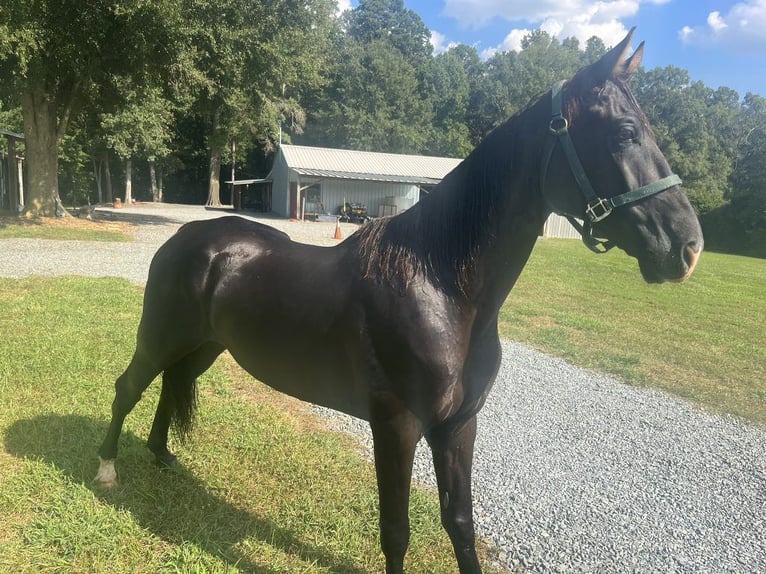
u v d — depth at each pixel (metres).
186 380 2.93
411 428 1.90
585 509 3.22
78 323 5.86
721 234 38.25
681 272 1.62
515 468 3.69
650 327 8.66
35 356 4.66
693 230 1.62
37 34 12.12
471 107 57.22
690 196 39.25
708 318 9.89
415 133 46.81
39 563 2.35
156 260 2.69
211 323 2.50
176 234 2.76
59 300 6.80
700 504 3.37
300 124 43.09
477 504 3.20
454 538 2.13
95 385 4.25
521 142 1.80
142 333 2.71
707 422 4.80
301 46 18.25
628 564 2.72
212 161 38.19
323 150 31.00
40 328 5.54
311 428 4.00
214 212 30.11
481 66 66.50
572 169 1.69
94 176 40.88
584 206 1.71
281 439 3.69
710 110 47.75
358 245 2.12
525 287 11.81
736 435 4.54
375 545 2.68
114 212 25.20
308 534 2.72
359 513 2.92
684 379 6.02
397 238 2.00
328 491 3.09
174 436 3.51
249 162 48.31
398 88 46.56
